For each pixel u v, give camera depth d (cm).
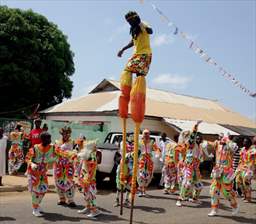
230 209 1127
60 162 1037
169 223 912
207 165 2153
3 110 2583
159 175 1557
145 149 1253
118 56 730
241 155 1292
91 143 952
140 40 694
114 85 2569
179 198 1141
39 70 2620
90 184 948
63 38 2825
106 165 1361
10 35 2469
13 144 1541
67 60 2850
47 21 2788
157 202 1177
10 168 1538
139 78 680
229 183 1015
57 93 2845
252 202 1277
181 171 1166
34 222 864
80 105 2344
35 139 1352
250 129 2717
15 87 2544
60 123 1909
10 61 2470
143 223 903
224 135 1152
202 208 1116
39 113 2481
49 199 1144
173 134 2291
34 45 2542
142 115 669
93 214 944
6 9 2561
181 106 2598
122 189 742
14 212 955
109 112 2053
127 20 693
